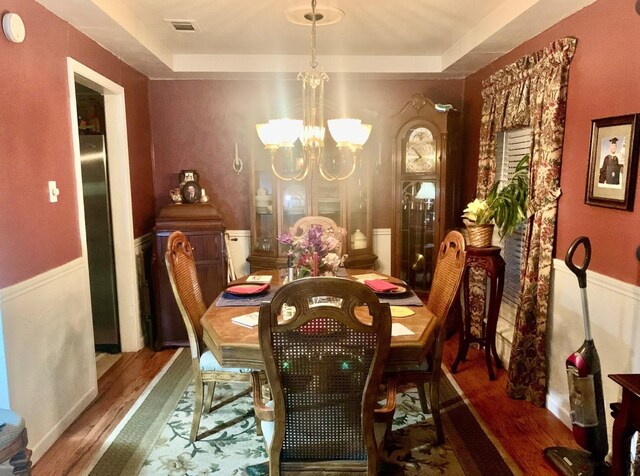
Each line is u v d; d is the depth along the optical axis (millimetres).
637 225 2168
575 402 2230
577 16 2635
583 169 2592
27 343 2355
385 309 1601
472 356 3824
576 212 2656
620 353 2283
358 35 3561
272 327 1615
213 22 3230
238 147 4605
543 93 2902
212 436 2662
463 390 3213
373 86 4605
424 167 4262
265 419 1858
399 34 3533
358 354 1663
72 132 2855
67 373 2758
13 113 2270
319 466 1757
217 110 4562
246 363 2014
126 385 3318
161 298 3965
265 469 2354
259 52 4070
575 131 2672
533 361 3014
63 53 2760
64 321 2727
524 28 2947
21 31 2258
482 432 2688
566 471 2271
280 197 4324
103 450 2520
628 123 2186
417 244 4461
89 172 3754
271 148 2773
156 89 4508
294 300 1592
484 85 3857
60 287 2686
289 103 4316
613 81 2338
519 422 2795
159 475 2309
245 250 4742
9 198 2232
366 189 4457
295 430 1743
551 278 2895
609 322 2357
